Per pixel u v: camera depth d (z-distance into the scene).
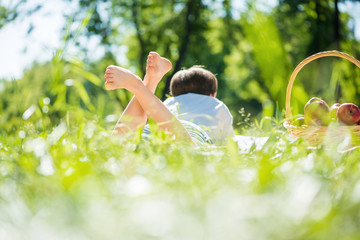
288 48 8.52
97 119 2.08
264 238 0.58
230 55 13.39
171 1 11.58
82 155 1.48
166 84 10.37
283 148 1.63
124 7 11.53
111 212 0.71
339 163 1.43
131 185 0.85
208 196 0.81
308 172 1.17
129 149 1.60
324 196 0.78
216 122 2.72
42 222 0.62
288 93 2.35
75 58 2.30
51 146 1.57
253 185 0.95
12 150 1.74
